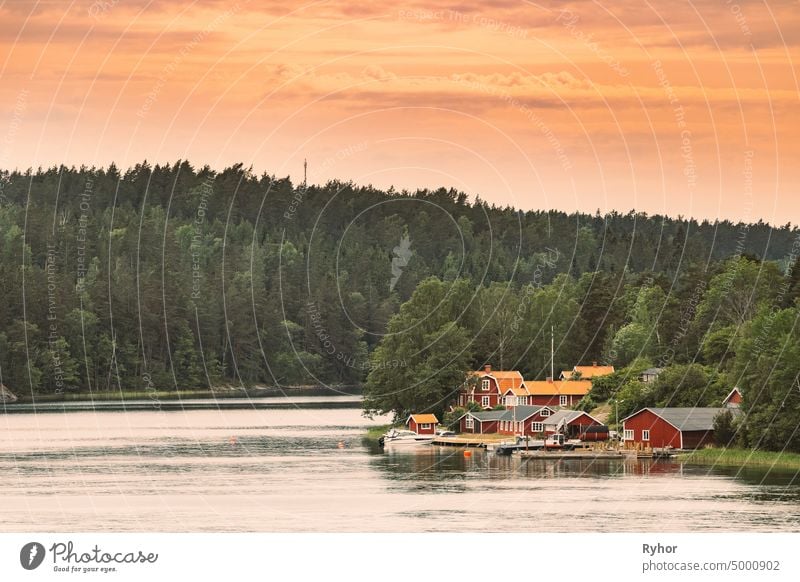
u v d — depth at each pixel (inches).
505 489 6250.0
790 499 5807.1
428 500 5816.9
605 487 6289.4
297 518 5231.3
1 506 5570.9
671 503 5689.0
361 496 5974.4
